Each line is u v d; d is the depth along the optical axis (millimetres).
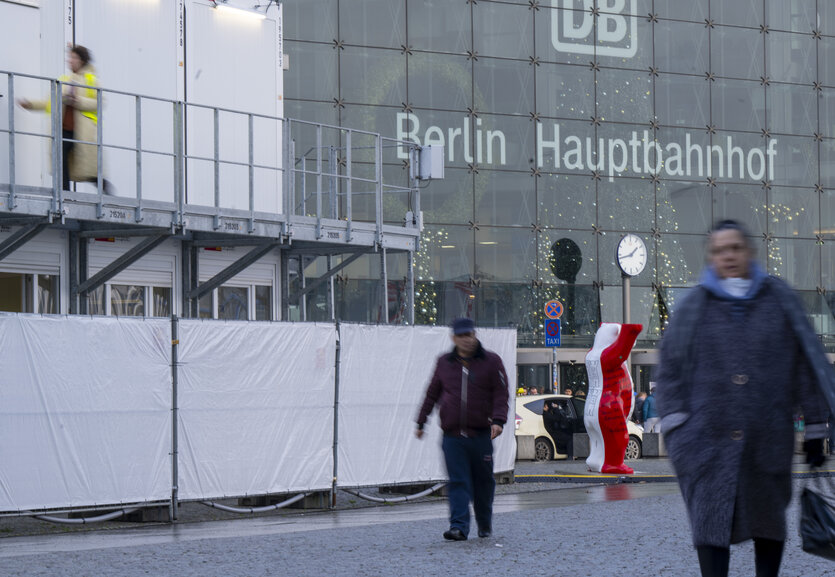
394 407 18500
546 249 42531
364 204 39719
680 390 7113
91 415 15211
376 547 11719
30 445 14695
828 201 46688
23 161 19312
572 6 43219
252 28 23266
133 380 15609
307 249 23781
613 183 43656
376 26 40469
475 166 41594
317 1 39750
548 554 11070
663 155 44406
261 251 21594
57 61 20078
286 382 17125
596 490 21344
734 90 45531
